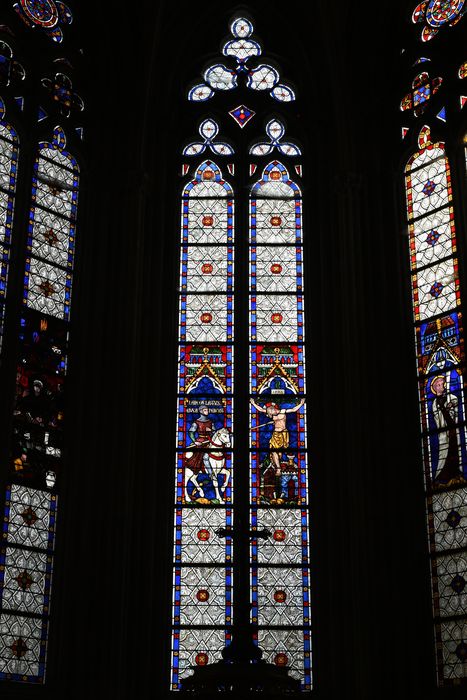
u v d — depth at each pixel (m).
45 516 13.19
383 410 13.88
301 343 15.05
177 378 14.84
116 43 15.79
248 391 14.79
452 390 13.70
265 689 10.21
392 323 14.42
